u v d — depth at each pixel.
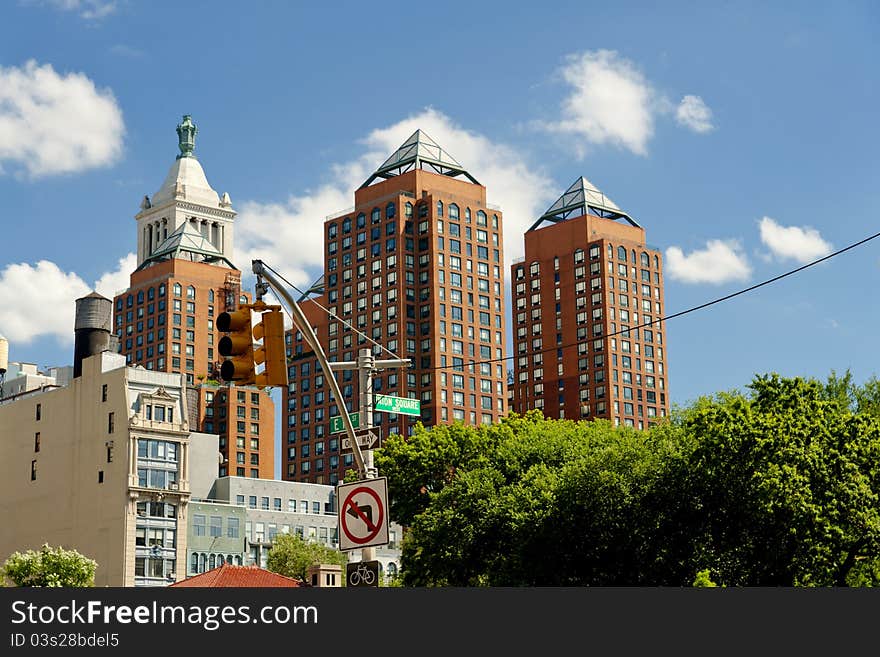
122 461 155.62
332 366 42.25
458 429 116.31
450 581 93.25
